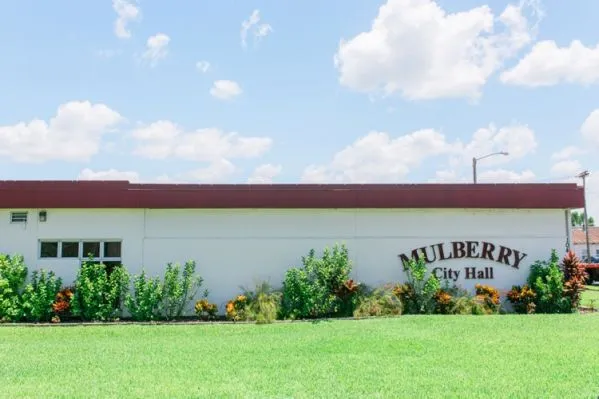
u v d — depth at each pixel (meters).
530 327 12.87
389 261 17.09
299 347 10.57
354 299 15.66
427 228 17.33
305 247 16.91
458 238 17.38
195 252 16.58
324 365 8.94
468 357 9.49
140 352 10.29
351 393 7.26
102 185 16.19
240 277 16.62
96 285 15.07
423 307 16.09
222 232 16.70
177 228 16.59
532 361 9.16
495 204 17.23
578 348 10.27
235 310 15.15
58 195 16.00
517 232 17.58
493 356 9.56
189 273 15.86
